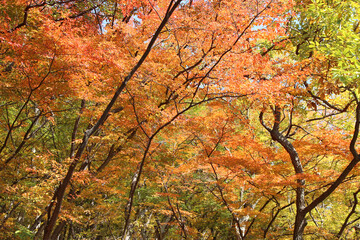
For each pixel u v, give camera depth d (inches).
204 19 278.7
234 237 641.6
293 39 373.4
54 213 250.8
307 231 438.9
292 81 292.7
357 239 525.3
